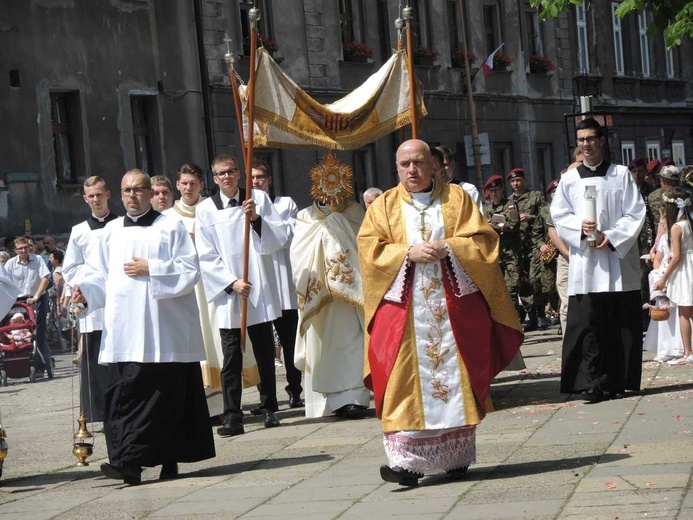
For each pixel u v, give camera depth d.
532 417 11.32
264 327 12.55
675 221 14.88
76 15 28.94
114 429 9.95
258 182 13.58
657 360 15.16
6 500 9.63
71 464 11.18
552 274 19.91
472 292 8.79
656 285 14.97
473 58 41.53
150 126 31.03
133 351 9.91
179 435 10.02
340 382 12.71
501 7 43.38
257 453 10.86
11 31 27.55
